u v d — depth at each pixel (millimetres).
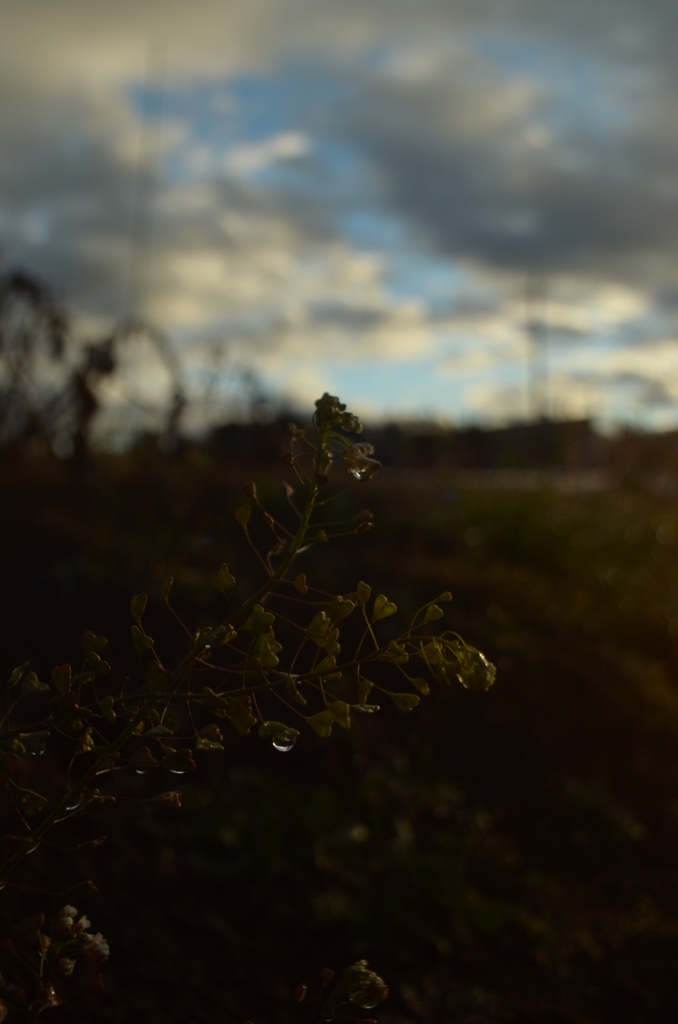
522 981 2484
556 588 6234
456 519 6770
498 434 9250
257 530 5949
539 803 3684
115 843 2588
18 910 2049
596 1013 2387
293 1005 2107
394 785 3377
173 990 2021
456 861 3008
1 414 6188
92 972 1970
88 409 6121
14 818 2426
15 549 4629
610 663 5129
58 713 1085
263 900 2539
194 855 2666
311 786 3318
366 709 1058
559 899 3074
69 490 5805
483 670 1059
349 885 2695
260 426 7297
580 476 8742
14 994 1067
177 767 1061
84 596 4180
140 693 1114
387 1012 2188
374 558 5695
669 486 8266
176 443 6508
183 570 4746
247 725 1066
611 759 4160
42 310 6027
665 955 2734
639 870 3414
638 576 6566
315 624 1101
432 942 2518
